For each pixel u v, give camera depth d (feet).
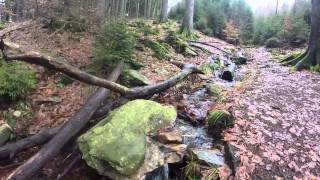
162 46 34.68
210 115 19.83
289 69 34.96
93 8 31.53
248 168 15.51
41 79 22.84
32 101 20.68
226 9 78.38
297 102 23.21
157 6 87.10
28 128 18.81
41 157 14.70
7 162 16.28
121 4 52.24
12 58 14.39
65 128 16.31
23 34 29.14
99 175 15.44
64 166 16.31
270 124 19.54
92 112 17.81
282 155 16.62
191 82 27.76
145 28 39.14
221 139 18.24
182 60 33.99
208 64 34.37
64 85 22.65
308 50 35.88
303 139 18.21
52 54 24.98
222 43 57.36
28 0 32.68
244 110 21.06
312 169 15.87
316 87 27.14
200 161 15.89
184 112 21.45
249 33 70.28
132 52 27.55
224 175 15.10
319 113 21.47
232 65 37.24
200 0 74.23
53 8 30.78
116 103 20.30
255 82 28.60
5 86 20.04
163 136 16.52
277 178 15.20
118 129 15.72
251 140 17.56
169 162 15.74
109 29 26.11
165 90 24.23
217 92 25.36
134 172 14.42
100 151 14.74
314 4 35.06
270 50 54.85
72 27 30.40
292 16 63.31
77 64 24.38
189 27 53.52
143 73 26.45
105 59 23.81
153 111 17.44
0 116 19.29
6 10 40.88
